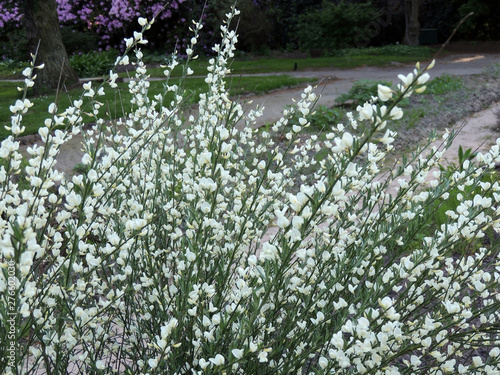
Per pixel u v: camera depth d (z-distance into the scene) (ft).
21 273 4.18
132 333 7.51
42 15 43.75
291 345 6.51
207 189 5.86
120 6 73.97
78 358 6.57
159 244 8.37
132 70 55.88
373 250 6.79
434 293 7.08
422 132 26.25
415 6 79.92
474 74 48.19
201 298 6.11
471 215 6.37
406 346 6.38
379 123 3.86
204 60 72.43
